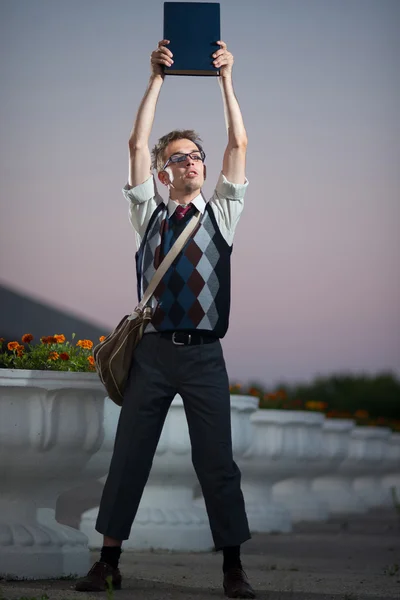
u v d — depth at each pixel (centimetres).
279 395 1258
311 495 1205
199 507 777
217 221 477
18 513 518
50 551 509
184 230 472
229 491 469
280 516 1002
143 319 464
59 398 511
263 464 987
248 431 791
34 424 504
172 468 746
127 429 468
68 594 454
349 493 1344
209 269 468
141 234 487
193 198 483
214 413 464
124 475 469
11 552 500
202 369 464
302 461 1007
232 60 491
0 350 561
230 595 469
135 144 483
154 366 466
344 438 1177
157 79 489
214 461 466
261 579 567
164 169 487
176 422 732
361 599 485
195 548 747
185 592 488
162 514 749
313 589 523
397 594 511
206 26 489
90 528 764
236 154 480
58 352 566
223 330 470
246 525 473
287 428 991
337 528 1084
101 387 519
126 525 471
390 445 1426
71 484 541
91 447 521
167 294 464
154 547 741
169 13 489
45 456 512
